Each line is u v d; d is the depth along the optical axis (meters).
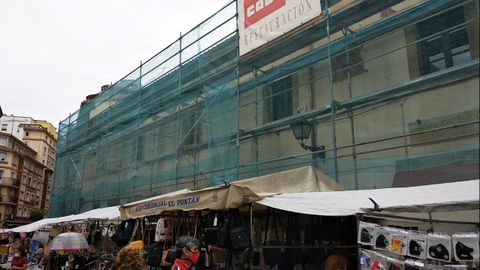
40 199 70.19
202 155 12.80
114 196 17.05
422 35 8.88
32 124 72.62
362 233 5.36
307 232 7.74
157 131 15.38
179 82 14.34
